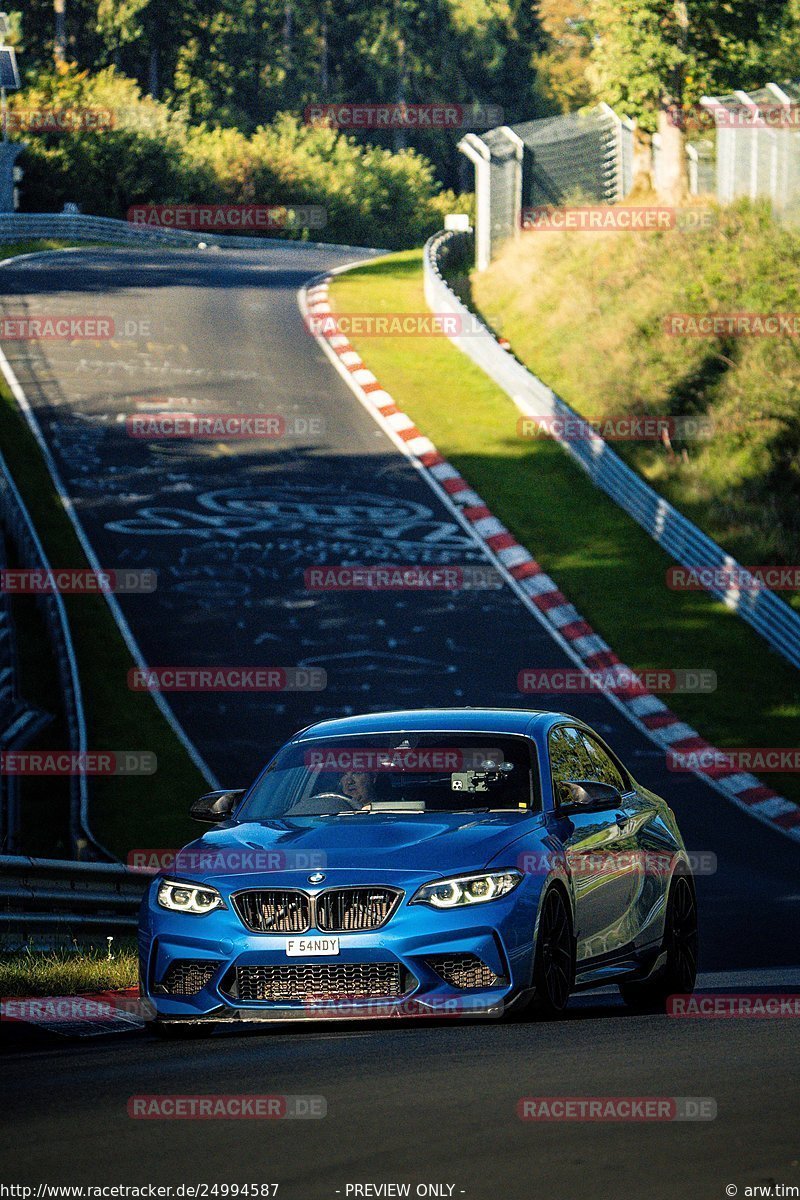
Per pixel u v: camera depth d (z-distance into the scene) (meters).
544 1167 15.60
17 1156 16.62
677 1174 15.20
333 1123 17.97
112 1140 17.36
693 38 184.00
